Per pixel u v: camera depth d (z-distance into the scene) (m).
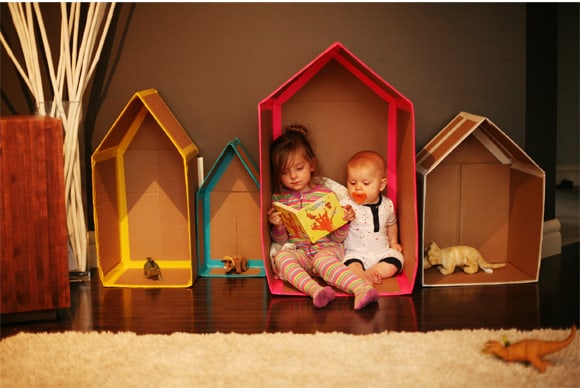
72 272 2.16
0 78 2.29
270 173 2.17
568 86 3.86
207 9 2.24
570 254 2.41
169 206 2.28
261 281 2.13
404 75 2.26
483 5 2.24
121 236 2.29
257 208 2.26
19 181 1.74
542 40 2.33
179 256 2.30
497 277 2.12
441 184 2.24
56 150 1.75
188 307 1.89
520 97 2.28
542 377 1.37
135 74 2.27
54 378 1.41
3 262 1.75
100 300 1.97
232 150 2.21
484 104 2.28
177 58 2.26
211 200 2.26
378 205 2.15
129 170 2.27
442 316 1.79
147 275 2.16
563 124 3.89
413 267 1.98
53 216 1.77
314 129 2.26
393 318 1.78
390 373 1.40
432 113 2.28
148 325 1.75
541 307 1.86
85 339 1.62
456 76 2.26
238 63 2.26
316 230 2.04
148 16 2.25
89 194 2.32
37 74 2.12
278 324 1.74
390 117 2.23
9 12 2.25
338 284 1.94
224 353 1.52
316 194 2.18
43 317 1.80
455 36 2.25
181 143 2.11
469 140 2.23
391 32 2.24
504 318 1.77
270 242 2.17
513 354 1.43
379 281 2.05
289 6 2.23
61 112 2.12
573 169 3.90
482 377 1.38
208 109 2.28
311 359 1.47
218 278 2.18
